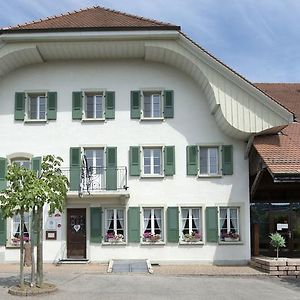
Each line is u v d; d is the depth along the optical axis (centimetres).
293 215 2464
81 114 2461
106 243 2378
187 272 2048
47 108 2472
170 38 2306
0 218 2388
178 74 2489
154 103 2503
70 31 2291
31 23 2447
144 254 2377
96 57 2477
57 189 1573
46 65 2500
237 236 2397
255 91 2284
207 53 2284
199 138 2450
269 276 1975
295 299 1443
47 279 1791
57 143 2453
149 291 1548
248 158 2439
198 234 2400
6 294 1468
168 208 2403
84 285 1656
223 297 1459
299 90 3247
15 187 1517
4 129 2470
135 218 2392
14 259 2375
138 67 2494
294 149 2278
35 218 1566
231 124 2286
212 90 2305
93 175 2405
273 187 2467
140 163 2433
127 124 2461
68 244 2395
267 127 2278
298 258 2269
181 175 2430
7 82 2495
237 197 2414
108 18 2503
